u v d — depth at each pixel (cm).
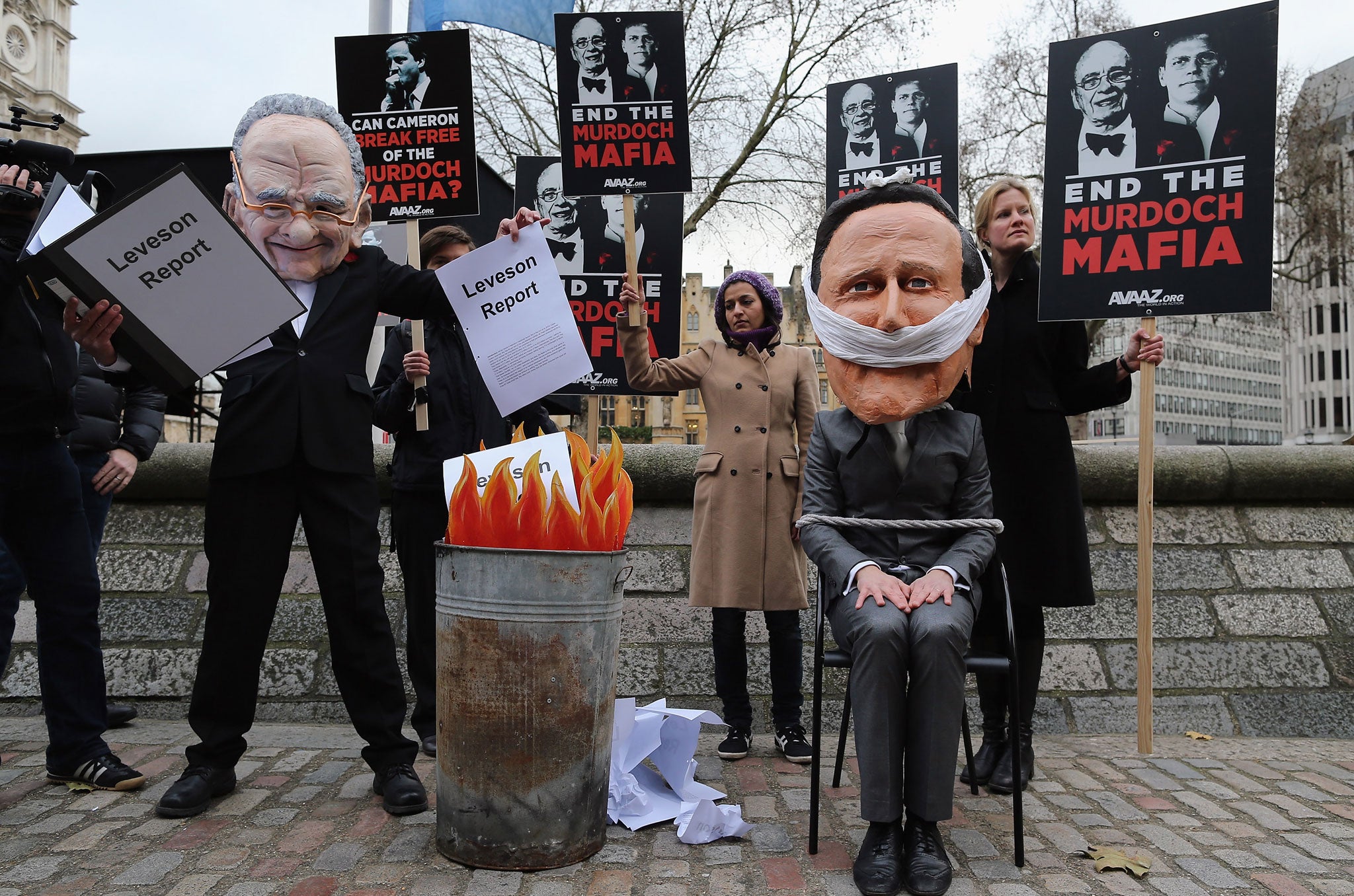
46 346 295
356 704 296
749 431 364
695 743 308
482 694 251
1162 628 445
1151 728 371
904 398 271
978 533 273
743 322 372
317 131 297
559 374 308
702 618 451
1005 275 348
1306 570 465
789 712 359
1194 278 350
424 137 380
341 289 304
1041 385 341
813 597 462
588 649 256
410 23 692
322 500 293
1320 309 6512
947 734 244
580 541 263
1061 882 246
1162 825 288
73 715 311
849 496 284
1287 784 330
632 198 374
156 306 258
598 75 376
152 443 351
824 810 300
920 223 275
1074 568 329
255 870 249
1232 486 482
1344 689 426
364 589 295
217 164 550
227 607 291
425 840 271
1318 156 2217
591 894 237
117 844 265
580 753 255
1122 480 478
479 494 269
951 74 409
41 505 308
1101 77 368
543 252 309
